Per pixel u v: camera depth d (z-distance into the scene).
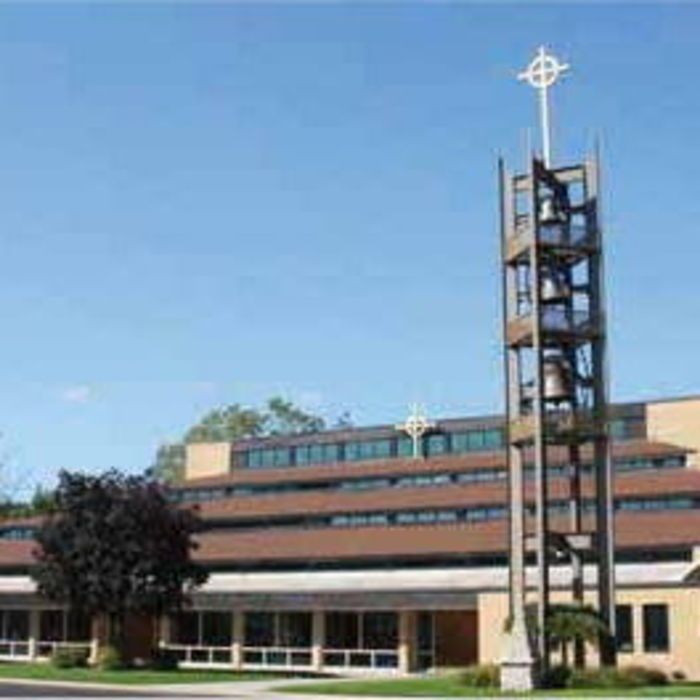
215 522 78.31
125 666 60.91
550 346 48.00
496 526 68.00
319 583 65.69
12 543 82.06
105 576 59.41
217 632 68.31
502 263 48.97
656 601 53.94
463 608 60.66
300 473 82.56
